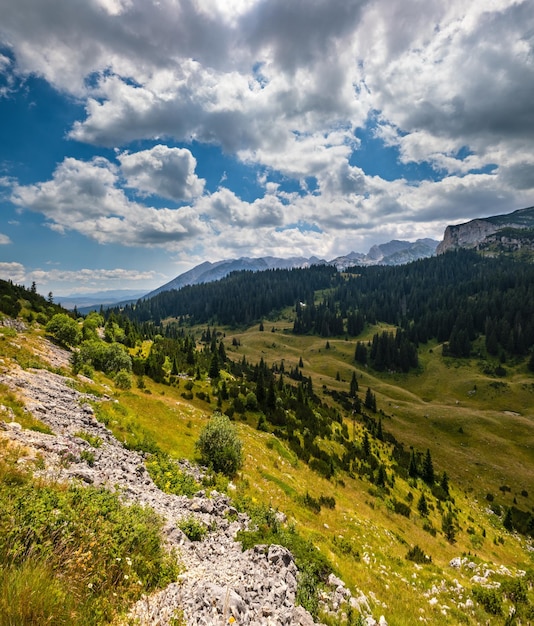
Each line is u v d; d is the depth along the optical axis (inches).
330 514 1094.4
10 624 204.7
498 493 3619.6
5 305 3021.7
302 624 350.6
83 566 276.1
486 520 2819.9
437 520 2070.6
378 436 4124.0
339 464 2277.3
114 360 2250.2
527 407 6299.2
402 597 598.9
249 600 343.6
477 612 632.4
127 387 1807.3
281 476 1285.7
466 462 4340.6
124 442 816.9
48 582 243.0
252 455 1387.8
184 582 339.3
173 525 458.3
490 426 5364.2
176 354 4965.6
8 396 715.4
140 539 358.6
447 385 7859.3
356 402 6314.0
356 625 395.2
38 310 4151.1
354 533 985.5
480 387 7298.2
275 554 456.8
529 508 3383.4
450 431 5378.9
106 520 365.4
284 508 919.0
